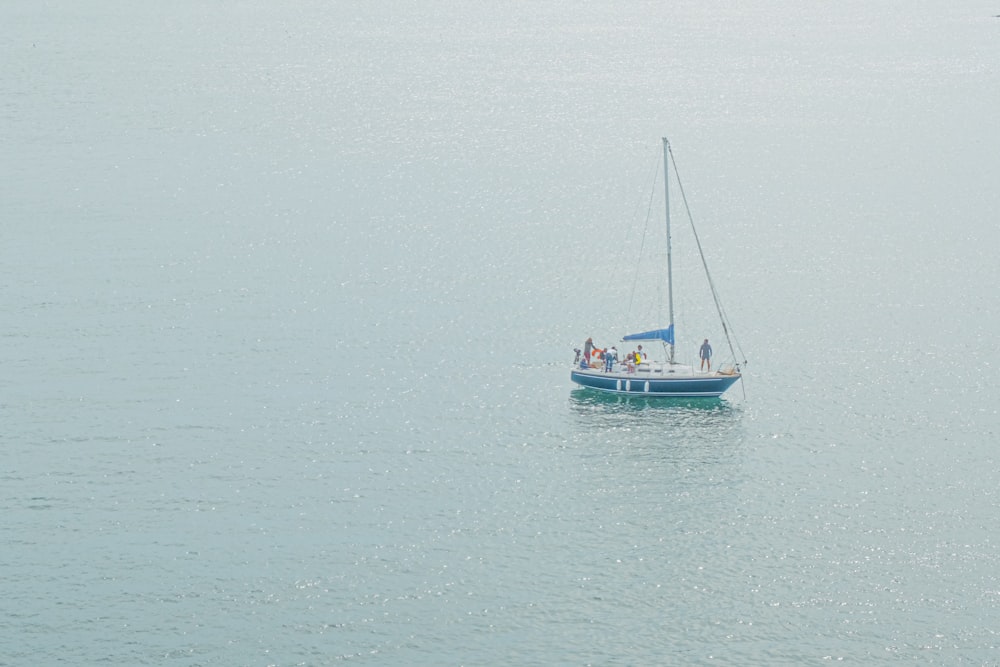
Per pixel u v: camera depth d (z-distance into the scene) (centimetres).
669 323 12294
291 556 8288
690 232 15325
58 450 9788
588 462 9588
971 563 8088
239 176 18425
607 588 7919
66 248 14775
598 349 11188
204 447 9844
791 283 13338
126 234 15362
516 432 10094
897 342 11675
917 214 15862
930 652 7219
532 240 15075
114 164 19250
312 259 14350
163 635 7462
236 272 13888
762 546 8362
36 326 12300
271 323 12369
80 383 11012
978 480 9150
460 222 15900
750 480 9256
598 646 7350
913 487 9081
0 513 8838
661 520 8719
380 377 11125
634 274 13762
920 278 13388
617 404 10594
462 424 10231
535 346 11812
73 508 8912
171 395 10762
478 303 12900
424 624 7556
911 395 10569
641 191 17412
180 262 14238
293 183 18012
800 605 7700
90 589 7919
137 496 9094
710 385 10556
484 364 11400
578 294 13175
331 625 7550
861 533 8488
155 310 12719
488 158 19600
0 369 11288
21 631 7500
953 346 11531
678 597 7812
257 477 9375
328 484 9262
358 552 8338
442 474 9419
